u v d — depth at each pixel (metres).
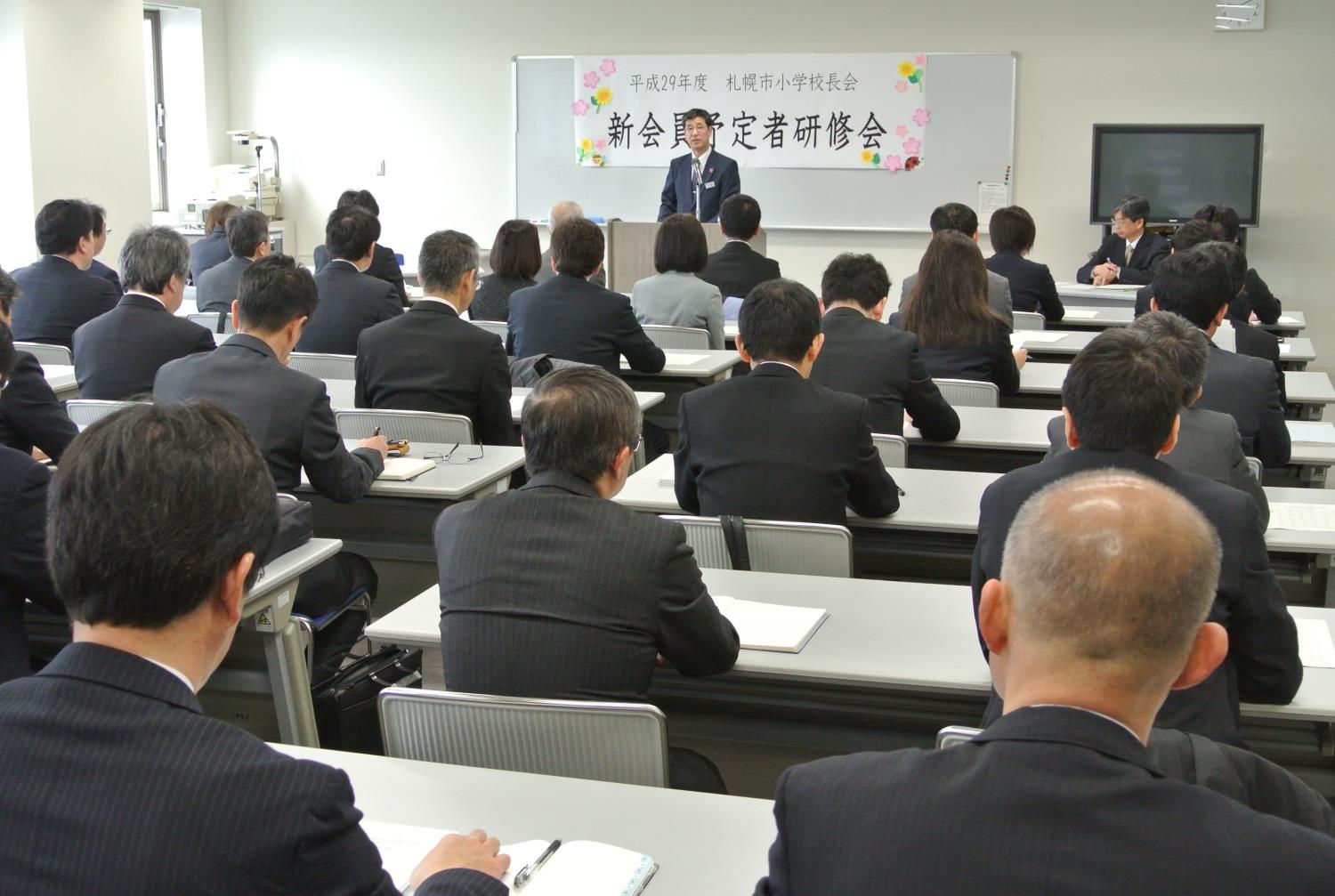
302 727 2.58
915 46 9.24
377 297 5.25
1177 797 1.01
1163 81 8.90
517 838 1.61
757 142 9.59
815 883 1.08
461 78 10.09
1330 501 3.06
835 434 2.87
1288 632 1.94
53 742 1.06
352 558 3.38
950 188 9.34
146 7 10.05
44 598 2.17
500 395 4.08
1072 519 1.08
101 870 1.03
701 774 2.14
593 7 9.76
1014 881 1.00
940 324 4.35
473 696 1.85
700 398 2.98
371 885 1.11
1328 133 8.72
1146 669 1.05
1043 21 9.03
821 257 9.66
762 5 9.45
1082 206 9.16
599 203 9.96
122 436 1.11
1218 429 2.60
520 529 2.02
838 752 2.54
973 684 2.05
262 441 3.07
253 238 5.96
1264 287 6.87
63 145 8.18
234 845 1.04
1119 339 2.08
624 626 1.98
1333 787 2.44
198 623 1.13
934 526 2.98
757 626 2.26
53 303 5.34
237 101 10.51
